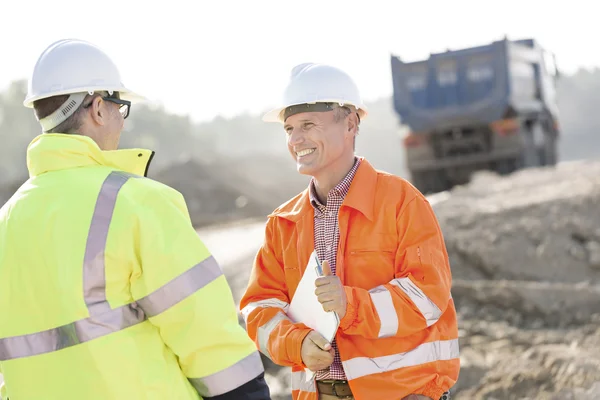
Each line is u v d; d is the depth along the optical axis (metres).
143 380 2.28
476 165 17.27
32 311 2.32
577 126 99.38
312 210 3.09
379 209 2.95
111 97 2.49
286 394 5.83
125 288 2.32
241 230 20.39
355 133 3.08
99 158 2.41
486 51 16.42
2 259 2.37
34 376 2.33
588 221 9.03
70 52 2.46
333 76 2.98
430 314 2.81
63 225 2.29
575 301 7.27
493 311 7.36
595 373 5.36
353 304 2.75
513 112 16.50
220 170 47.81
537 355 5.88
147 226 2.29
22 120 97.44
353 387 2.85
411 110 17.03
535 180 13.23
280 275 3.16
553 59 20.03
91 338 2.26
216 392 2.32
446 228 9.23
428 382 2.87
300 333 2.84
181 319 2.29
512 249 8.47
